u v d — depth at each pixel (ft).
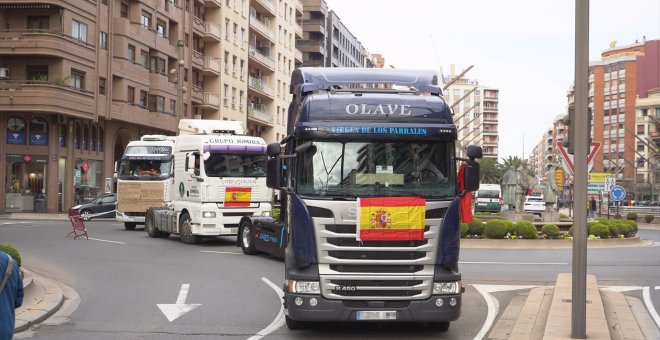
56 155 146.00
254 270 54.49
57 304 37.14
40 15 142.72
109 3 156.97
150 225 86.63
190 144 75.05
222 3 217.56
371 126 30.04
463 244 82.07
